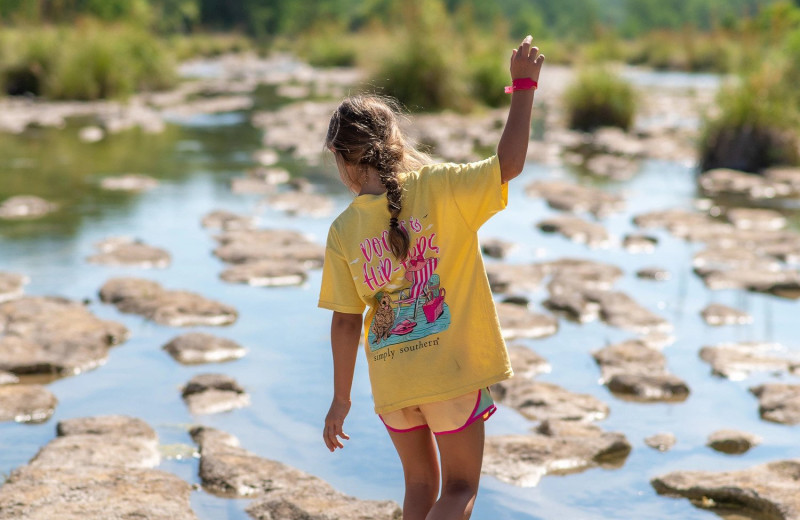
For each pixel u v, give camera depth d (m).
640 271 6.57
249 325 5.45
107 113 16.45
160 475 3.54
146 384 4.55
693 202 9.27
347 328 2.67
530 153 12.48
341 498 3.41
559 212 8.77
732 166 11.34
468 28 22.69
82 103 18.00
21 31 19.94
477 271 2.63
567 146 13.55
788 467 3.62
